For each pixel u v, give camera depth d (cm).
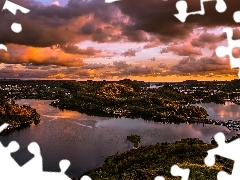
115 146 9962
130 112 17562
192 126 13750
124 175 5200
